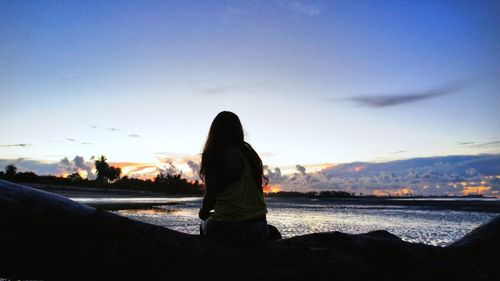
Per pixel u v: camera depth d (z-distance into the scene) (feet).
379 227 92.27
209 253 10.94
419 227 93.61
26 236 9.75
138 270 10.49
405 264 11.87
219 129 12.13
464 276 12.15
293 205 275.39
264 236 11.87
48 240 9.93
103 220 10.52
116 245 10.37
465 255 12.85
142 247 10.52
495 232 13.29
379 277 11.70
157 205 190.19
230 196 11.54
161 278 10.61
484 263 12.82
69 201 10.61
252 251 11.31
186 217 106.32
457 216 147.02
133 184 488.02
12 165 340.80
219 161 11.59
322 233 12.82
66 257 10.09
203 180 11.98
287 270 11.02
